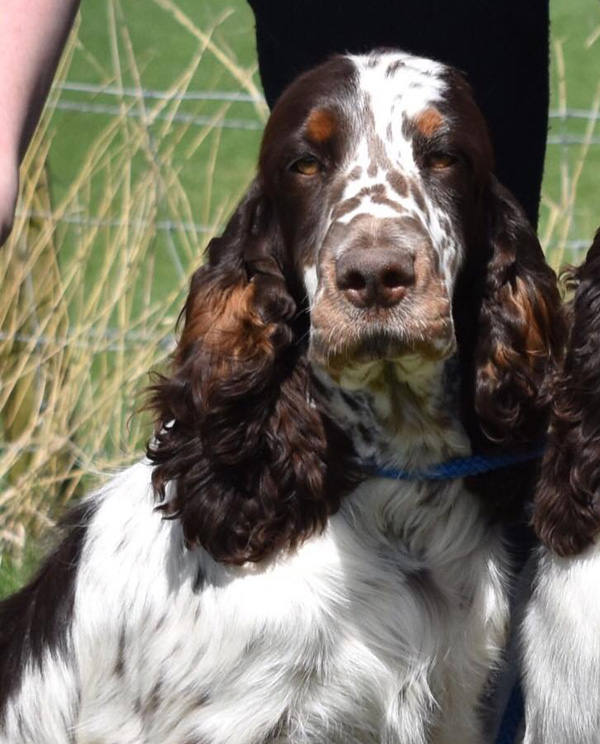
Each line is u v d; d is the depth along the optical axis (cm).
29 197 704
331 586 428
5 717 476
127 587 445
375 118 409
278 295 432
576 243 766
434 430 430
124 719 446
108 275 724
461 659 442
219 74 859
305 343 432
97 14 1056
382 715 436
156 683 435
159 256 795
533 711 420
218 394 427
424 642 436
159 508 435
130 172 730
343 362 390
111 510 466
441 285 389
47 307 709
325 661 428
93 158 729
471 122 421
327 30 544
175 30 1057
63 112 894
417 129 410
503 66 545
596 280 413
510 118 554
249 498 429
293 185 418
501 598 445
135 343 721
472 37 539
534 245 445
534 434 438
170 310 756
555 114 891
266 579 427
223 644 426
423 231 390
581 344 412
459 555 440
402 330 382
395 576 436
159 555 442
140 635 439
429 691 440
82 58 953
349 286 383
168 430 437
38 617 476
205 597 429
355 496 437
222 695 428
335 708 432
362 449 433
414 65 422
